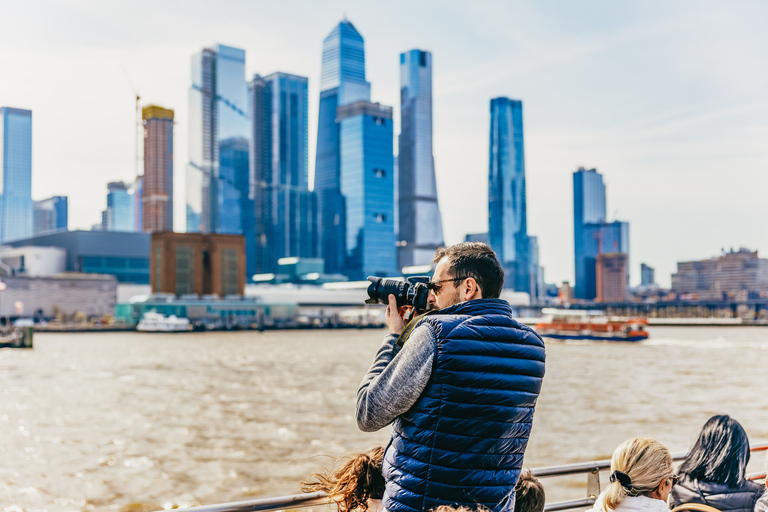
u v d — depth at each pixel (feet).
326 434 121.49
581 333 413.39
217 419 138.51
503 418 9.98
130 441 115.96
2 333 414.21
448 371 9.84
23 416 144.05
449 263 11.13
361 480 11.62
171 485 88.43
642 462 12.08
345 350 391.04
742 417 131.54
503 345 10.26
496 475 10.11
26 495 84.33
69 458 103.24
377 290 11.44
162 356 340.18
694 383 191.62
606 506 12.39
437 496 9.90
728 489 14.70
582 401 155.12
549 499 74.74
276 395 177.37
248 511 11.57
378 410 10.32
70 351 382.22
